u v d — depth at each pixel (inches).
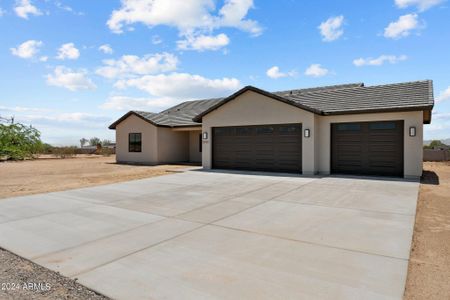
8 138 1091.9
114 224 237.3
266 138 595.5
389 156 498.9
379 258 165.2
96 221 246.5
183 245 188.4
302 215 259.8
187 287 134.3
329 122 542.9
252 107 604.4
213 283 137.7
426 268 154.7
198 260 164.7
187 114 960.3
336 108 537.6
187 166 784.3
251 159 616.4
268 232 213.0
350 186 408.2
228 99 625.6
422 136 468.8
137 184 450.9
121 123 946.1
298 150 559.5
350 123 530.9
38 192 392.8
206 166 671.8
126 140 937.5
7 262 166.7
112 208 293.3
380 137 505.0
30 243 195.5
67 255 174.9
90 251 180.5
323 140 548.7
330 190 379.6
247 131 619.2
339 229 218.7
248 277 143.4
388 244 187.2
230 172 591.8
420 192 366.0
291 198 333.1
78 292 132.0
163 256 171.0
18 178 562.6
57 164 912.9
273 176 521.0
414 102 472.1
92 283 139.7
